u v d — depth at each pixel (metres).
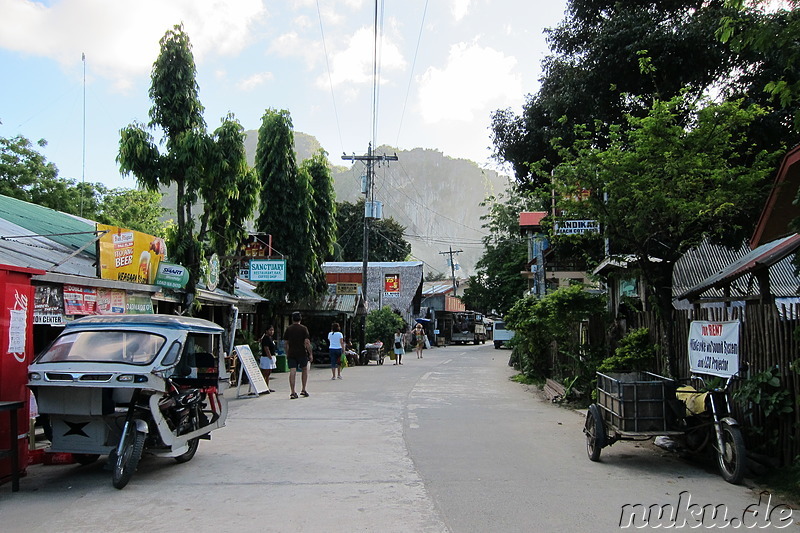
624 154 10.59
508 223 46.00
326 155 30.59
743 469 6.84
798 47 6.72
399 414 12.52
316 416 12.23
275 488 6.79
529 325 18.28
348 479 7.20
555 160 20.23
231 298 19.33
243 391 16.62
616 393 7.93
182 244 15.27
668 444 8.74
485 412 12.84
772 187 9.11
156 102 15.32
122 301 12.49
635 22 16.75
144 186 15.32
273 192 25.70
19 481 7.03
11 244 11.63
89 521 5.60
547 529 5.38
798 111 6.79
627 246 11.27
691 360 9.69
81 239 14.24
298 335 15.40
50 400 6.99
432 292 66.12
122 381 6.76
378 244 58.44
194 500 6.31
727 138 10.66
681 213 10.10
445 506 6.07
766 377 7.37
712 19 15.57
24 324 7.29
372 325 37.44
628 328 13.59
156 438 7.32
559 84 18.62
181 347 7.61
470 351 47.19
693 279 15.67
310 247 26.28
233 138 15.47
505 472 7.54
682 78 16.52
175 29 15.35
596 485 6.91
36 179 27.38
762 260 10.08
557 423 11.41
